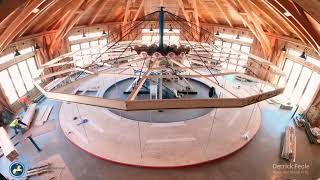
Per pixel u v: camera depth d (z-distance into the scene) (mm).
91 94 13281
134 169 7762
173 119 10656
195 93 13469
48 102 12328
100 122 10219
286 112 11742
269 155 8578
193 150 8500
